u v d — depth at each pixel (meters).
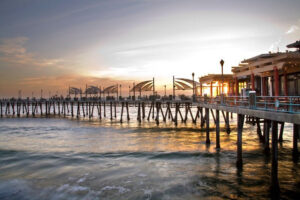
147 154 18.09
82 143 23.61
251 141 22.03
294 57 15.02
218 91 34.84
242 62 21.69
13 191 11.68
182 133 28.45
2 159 17.69
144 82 48.81
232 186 11.40
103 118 53.91
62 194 11.16
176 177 12.88
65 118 55.12
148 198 10.43
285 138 22.95
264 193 10.51
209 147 19.77
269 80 22.12
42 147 21.97
